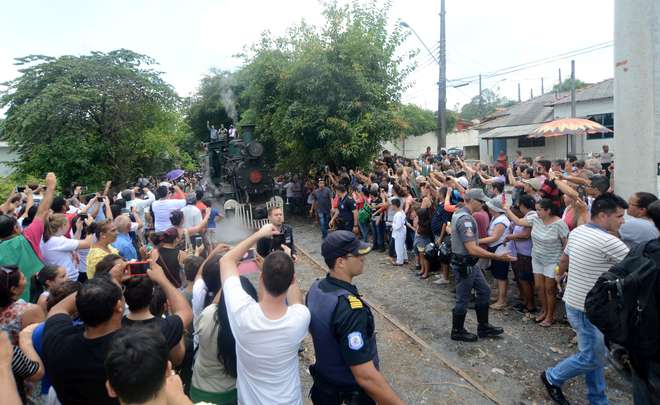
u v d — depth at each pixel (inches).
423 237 320.2
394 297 286.0
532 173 340.8
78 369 89.3
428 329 232.1
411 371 191.3
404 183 400.2
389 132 537.3
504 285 249.6
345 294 102.3
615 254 143.3
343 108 522.0
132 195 412.8
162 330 103.8
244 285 115.9
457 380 181.9
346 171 551.2
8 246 176.4
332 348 101.6
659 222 120.4
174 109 884.6
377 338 225.8
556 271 209.3
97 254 193.8
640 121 193.6
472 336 213.8
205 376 111.0
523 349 202.8
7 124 722.2
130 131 781.9
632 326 115.3
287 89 562.3
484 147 1195.3
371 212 424.8
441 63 613.6
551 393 162.4
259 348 93.6
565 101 946.7
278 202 510.3
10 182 673.0
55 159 695.1
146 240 368.8
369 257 394.3
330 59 527.8
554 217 214.7
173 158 959.0
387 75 553.6
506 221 239.1
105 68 761.6
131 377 65.5
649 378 115.6
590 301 121.3
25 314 129.1
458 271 209.2
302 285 325.1
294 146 572.7
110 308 91.7
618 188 203.9
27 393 123.6
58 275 159.3
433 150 1423.5
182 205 325.4
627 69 195.8
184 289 172.6
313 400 107.8
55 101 692.7
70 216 278.4
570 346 201.5
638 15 190.5
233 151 599.2
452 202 311.6
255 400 95.9
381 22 557.3
